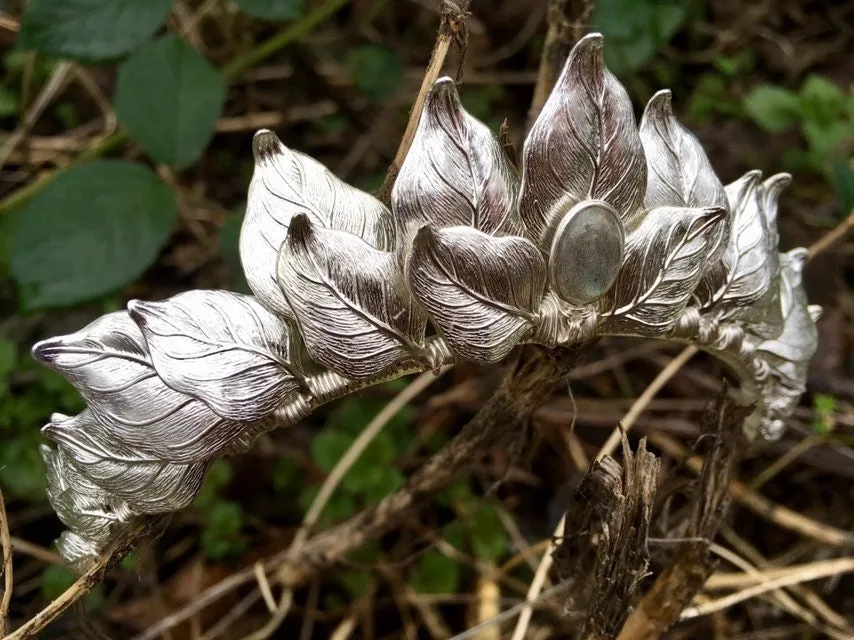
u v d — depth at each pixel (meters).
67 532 0.14
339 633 0.22
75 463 0.12
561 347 0.14
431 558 0.24
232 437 0.12
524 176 0.12
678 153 0.14
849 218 0.25
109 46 0.22
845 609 0.24
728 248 0.15
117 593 0.24
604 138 0.12
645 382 0.28
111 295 0.22
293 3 0.24
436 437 0.27
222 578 0.24
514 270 0.12
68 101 0.34
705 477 0.16
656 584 0.17
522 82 0.36
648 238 0.13
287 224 0.13
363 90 0.33
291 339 0.13
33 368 0.26
